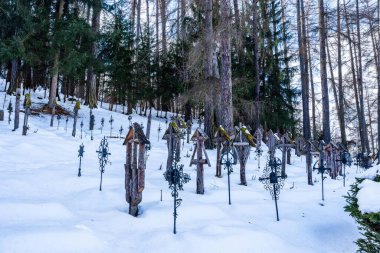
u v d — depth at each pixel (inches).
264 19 845.2
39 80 1028.5
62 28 702.5
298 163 572.4
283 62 905.5
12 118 613.6
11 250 143.8
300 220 233.1
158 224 207.0
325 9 767.1
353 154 936.3
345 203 282.7
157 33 1094.4
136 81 1015.6
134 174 224.8
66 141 508.4
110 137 605.3
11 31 801.6
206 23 545.0
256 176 396.8
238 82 678.5
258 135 567.8
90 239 165.8
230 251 167.8
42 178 287.4
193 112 1291.8
